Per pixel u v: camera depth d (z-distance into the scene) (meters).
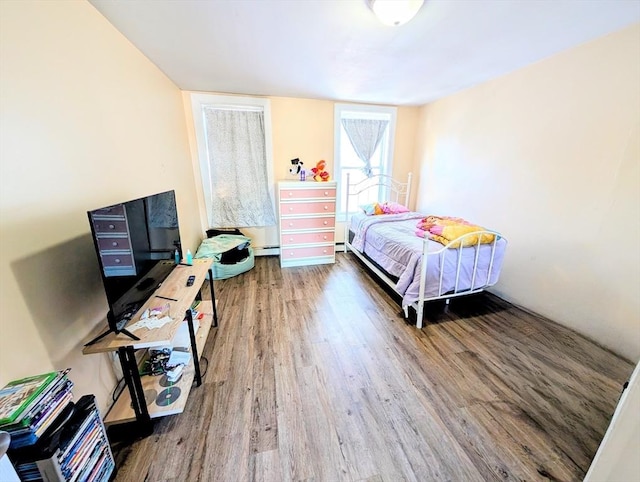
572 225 2.17
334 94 3.36
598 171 1.98
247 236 3.94
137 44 1.92
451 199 3.48
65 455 0.87
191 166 3.37
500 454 1.25
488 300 2.76
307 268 3.60
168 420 1.41
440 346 2.02
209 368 1.79
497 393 1.59
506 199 2.72
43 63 1.10
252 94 3.38
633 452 0.80
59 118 1.18
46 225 1.09
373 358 1.89
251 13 1.56
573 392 1.60
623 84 1.80
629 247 1.85
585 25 1.73
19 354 0.95
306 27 1.72
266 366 1.81
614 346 1.96
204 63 2.32
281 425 1.38
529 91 2.41
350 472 1.17
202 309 2.30
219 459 1.22
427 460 1.22
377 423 1.40
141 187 1.97
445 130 3.51
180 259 2.07
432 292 2.21
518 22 1.68
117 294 1.16
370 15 1.58
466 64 2.36
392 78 2.74
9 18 0.95
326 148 3.85
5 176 0.92
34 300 1.02
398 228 3.02
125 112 1.77
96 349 1.11
